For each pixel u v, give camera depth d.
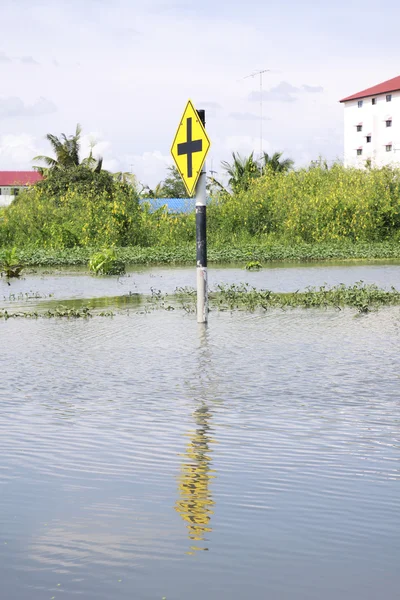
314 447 7.43
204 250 17.59
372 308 20.45
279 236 55.12
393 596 4.31
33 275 34.84
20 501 5.90
